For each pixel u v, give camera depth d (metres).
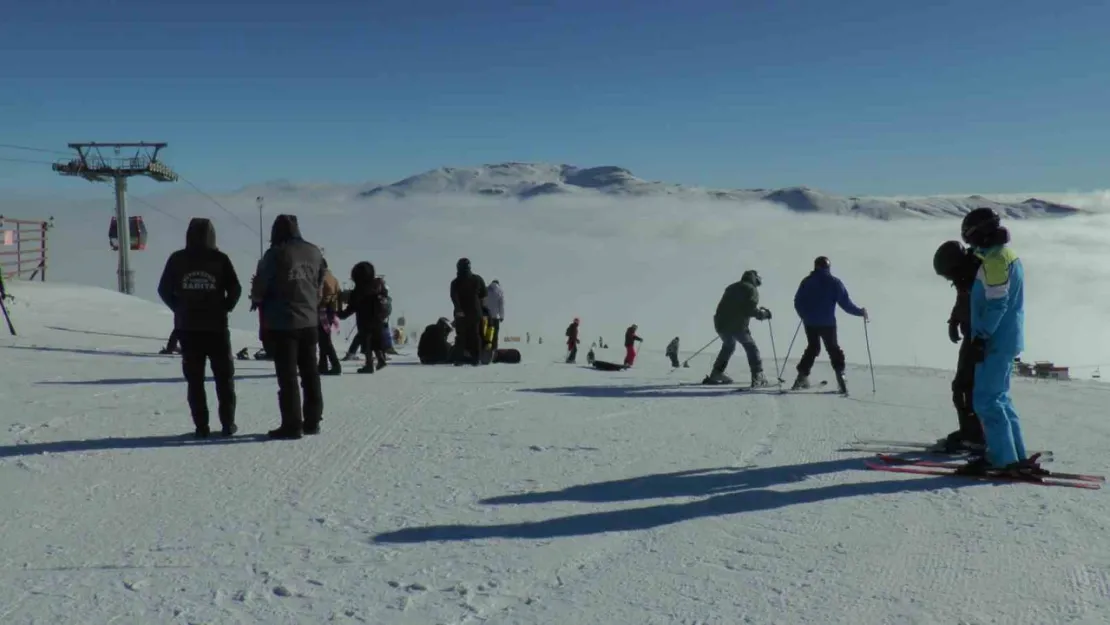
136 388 10.00
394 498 5.21
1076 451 7.06
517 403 9.48
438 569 3.94
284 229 7.11
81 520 4.65
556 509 5.00
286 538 4.38
